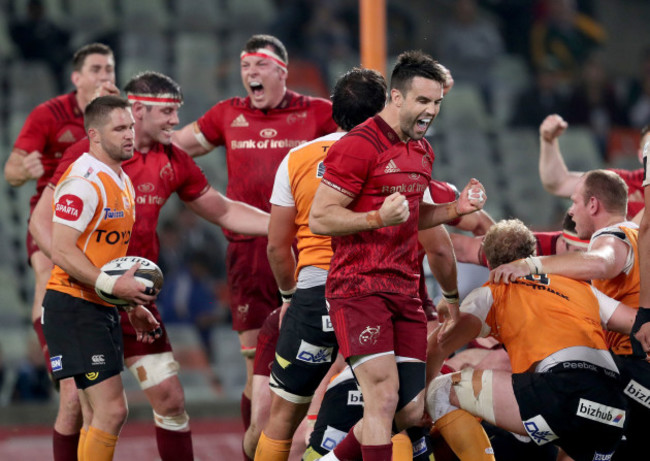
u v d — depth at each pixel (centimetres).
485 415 1559
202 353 3872
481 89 5638
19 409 3300
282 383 1562
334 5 5384
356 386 1638
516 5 5778
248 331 2111
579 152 5294
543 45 5759
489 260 1639
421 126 1372
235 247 2094
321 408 1664
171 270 4012
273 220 1577
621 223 1691
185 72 5394
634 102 5534
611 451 1544
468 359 1925
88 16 5541
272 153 2036
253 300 2098
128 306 1691
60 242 1581
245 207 1920
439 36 5709
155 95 1786
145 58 5416
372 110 1519
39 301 2038
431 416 1606
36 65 5006
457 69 5662
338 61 5262
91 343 1627
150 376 1802
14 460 2597
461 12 5719
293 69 5147
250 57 1998
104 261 1650
